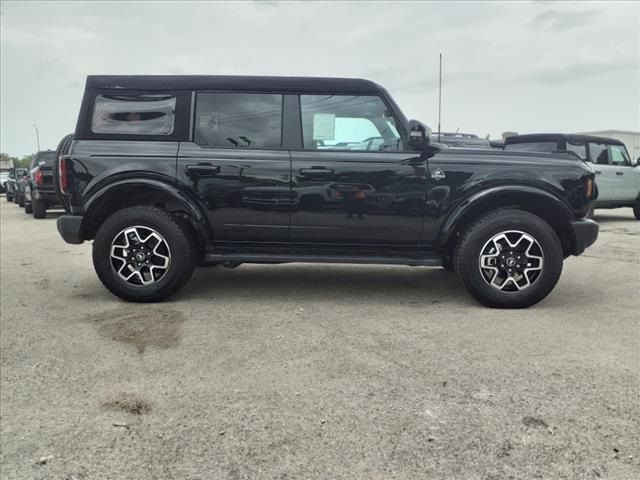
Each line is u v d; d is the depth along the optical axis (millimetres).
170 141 4168
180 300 4387
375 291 4723
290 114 4176
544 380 2740
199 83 4207
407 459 2061
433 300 4387
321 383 2734
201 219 4141
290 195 4098
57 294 4652
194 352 3188
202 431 2281
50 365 3014
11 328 3674
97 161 4105
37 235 9266
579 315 3898
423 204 4070
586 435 2209
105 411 2471
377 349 3215
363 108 4168
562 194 4023
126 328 3643
